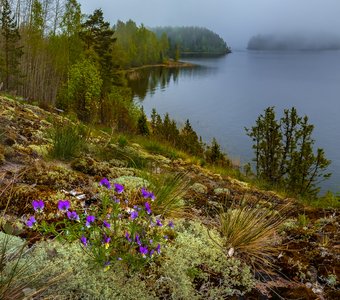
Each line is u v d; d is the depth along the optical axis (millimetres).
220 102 84625
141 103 74562
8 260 2846
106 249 2984
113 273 2990
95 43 48781
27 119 8695
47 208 3939
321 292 3479
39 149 6191
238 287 3365
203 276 3373
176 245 3678
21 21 57156
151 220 3486
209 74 169000
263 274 3648
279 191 10180
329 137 53781
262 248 4012
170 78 133375
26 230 3465
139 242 3035
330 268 3830
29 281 2611
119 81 50562
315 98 102188
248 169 12781
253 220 4152
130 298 2852
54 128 7312
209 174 9484
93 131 10547
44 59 48094
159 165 8297
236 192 7316
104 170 6008
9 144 6039
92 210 3949
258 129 12242
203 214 5102
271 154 12023
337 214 6066
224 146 40156
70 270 2807
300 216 5289
